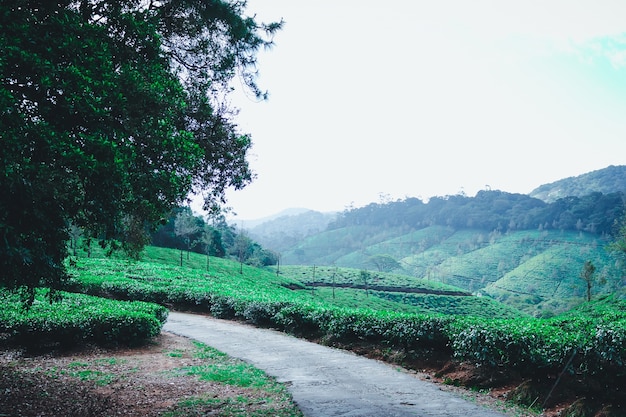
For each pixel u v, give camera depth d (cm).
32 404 733
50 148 589
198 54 1168
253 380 949
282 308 1847
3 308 1377
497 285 15450
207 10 1078
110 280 2864
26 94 628
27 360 1108
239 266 8012
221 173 1212
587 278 6538
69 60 667
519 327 918
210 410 730
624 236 6494
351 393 841
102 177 636
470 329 966
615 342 719
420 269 19262
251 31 1161
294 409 730
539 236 19525
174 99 892
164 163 830
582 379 783
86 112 639
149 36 857
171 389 873
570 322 1048
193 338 1616
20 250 569
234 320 2205
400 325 1181
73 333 1259
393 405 759
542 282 14588
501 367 925
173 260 6494
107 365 1100
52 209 608
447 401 793
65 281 725
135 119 760
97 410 725
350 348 1367
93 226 711
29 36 620
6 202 556
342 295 8306
